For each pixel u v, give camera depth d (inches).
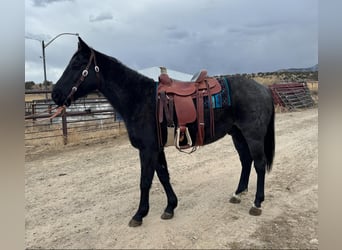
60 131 440.1
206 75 155.6
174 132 147.3
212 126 153.0
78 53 147.7
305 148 310.2
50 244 135.0
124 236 140.1
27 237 141.3
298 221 149.1
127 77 149.8
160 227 147.3
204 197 185.3
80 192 202.2
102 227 149.9
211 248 127.3
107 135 421.7
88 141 389.7
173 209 158.1
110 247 131.2
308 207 164.9
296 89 831.7
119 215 163.3
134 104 148.2
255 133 154.6
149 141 145.3
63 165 276.1
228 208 167.5
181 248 128.1
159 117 144.0
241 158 176.1
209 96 151.3
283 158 273.0
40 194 199.3
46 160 296.5
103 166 269.9
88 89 150.9
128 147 352.5
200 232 141.1
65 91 146.8
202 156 295.6
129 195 193.6
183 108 145.8
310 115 635.5
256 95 155.2
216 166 257.1
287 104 773.3
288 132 418.3
